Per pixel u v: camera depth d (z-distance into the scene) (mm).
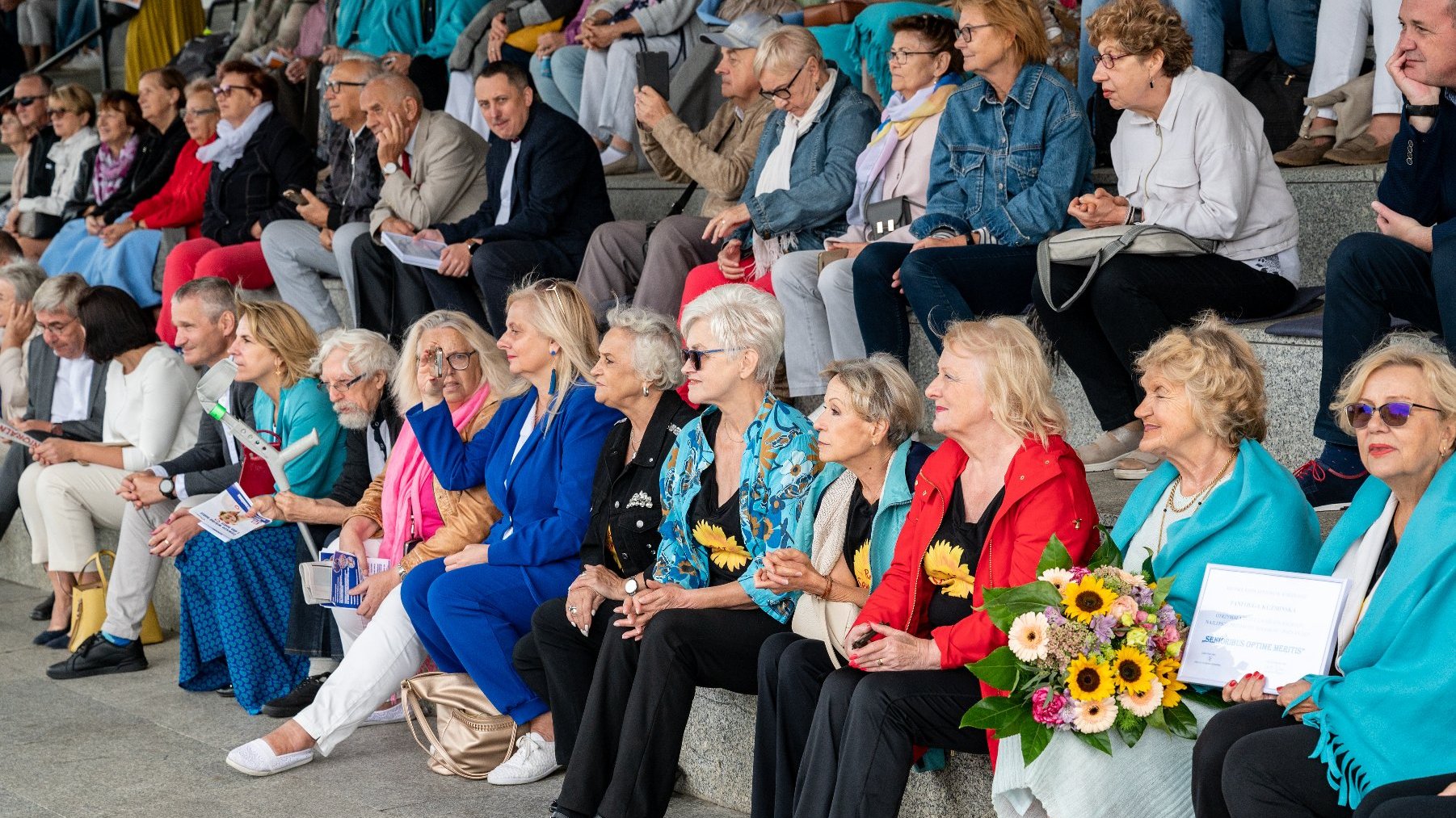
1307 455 5727
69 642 8492
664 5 10117
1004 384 4336
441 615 5949
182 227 11227
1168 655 3893
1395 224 5055
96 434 8922
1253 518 4098
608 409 5996
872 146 7262
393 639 6238
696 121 10180
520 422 6250
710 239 7578
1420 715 3508
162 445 8461
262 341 7328
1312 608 3748
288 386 7379
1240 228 5902
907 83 7230
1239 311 5902
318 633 7027
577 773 5141
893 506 4789
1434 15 4863
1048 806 3957
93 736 6820
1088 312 5957
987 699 3973
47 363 9453
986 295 6344
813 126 7477
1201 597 3887
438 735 6098
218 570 7133
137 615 7984
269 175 10188
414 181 9117
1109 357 6012
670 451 5504
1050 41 8219
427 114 9156
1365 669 3613
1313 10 7453
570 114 10703
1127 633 3902
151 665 8117
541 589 5961
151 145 11703
